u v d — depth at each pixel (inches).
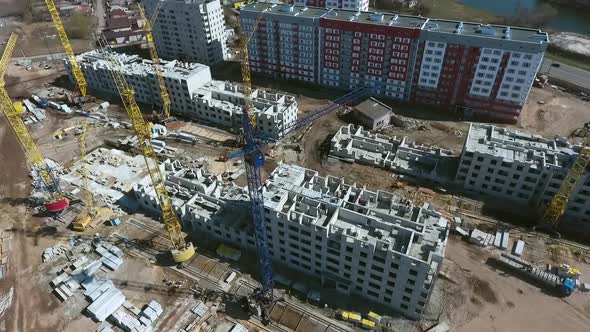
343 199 3388.3
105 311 3262.8
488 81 5511.8
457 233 3917.3
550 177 3902.6
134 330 3139.8
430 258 2783.0
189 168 4517.7
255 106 5693.9
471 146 4291.3
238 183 4667.8
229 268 3656.5
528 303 3294.8
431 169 4697.3
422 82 6003.9
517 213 4143.7
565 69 7052.2
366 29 5944.9
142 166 4997.5
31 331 3213.6
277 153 5206.7
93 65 6565.0
